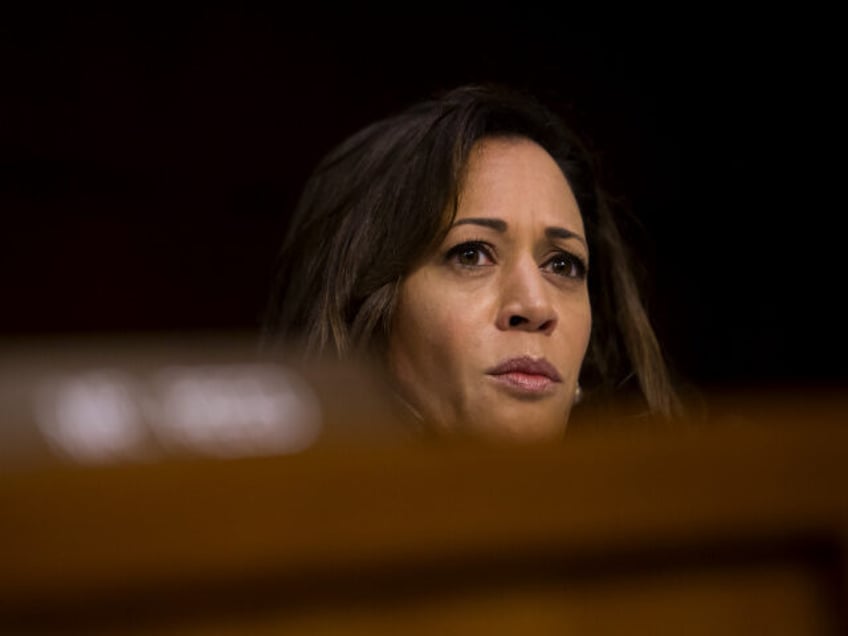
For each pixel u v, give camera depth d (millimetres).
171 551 794
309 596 856
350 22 6246
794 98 6883
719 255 6938
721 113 6832
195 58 5957
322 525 833
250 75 6070
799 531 1004
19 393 794
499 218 2639
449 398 2551
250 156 6121
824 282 7035
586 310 2732
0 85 5586
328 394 878
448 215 2656
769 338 7016
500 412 2512
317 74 6191
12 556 758
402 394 2605
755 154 6906
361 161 2947
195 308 6078
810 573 1022
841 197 6953
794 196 6973
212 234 6105
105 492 780
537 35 6477
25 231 5688
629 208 3342
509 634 928
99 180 5852
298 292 2980
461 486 872
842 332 6996
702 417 3391
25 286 5711
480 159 2754
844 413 1007
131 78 5844
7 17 5586
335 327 2750
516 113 2893
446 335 2559
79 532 772
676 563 982
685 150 6812
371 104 6324
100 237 5855
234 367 854
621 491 923
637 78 6672
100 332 5859
